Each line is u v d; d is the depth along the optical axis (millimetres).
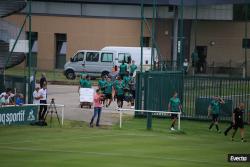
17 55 141875
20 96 107438
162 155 74812
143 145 82938
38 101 103312
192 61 185250
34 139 86125
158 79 115500
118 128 100500
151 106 114688
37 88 103875
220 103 106938
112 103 132625
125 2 179750
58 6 176500
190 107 115688
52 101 102625
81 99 121312
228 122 111375
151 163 68375
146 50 173000
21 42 119375
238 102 112312
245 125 111062
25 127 98500
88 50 193625
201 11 196375
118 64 173000
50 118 106438
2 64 140625
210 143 88438
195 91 117000
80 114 112125
